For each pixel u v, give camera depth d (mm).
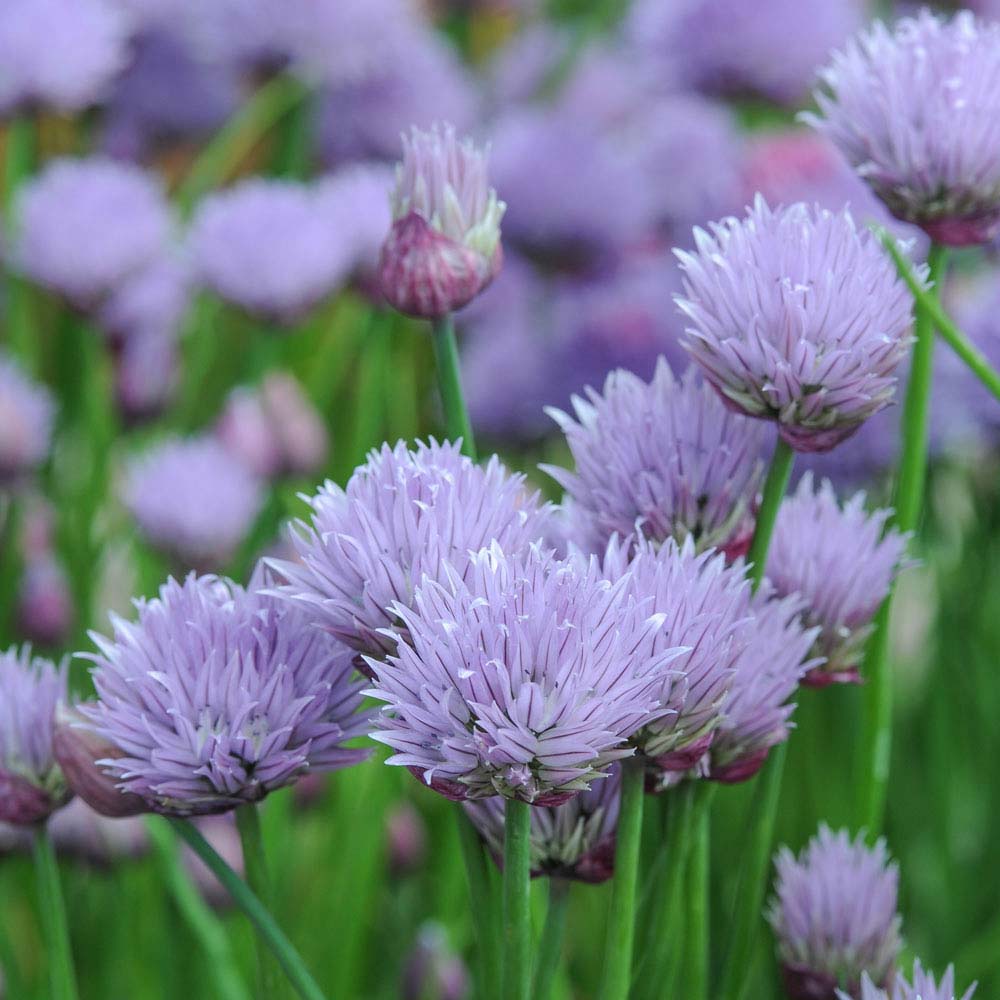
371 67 1651
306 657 761
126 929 1007
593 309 1500
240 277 1176
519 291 1615
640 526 779
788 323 762
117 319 1318
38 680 807
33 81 1331
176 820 765
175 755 757
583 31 1878
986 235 812
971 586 1142
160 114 1784
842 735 1076
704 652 747
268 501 1143
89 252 1229
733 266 769
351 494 754
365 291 1229
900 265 788
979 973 978
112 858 934
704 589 750
